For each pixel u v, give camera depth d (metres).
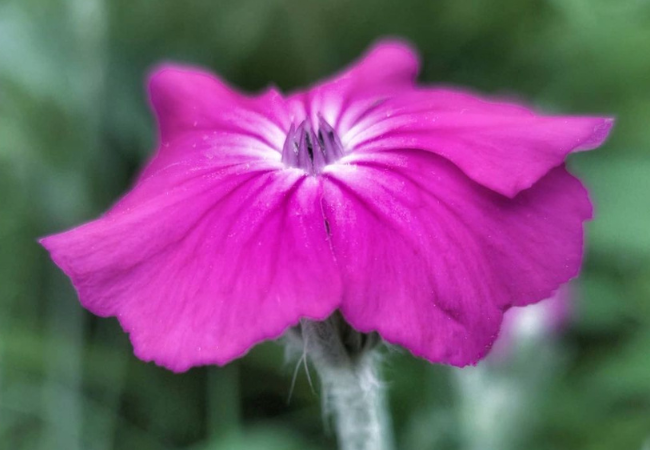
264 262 0.08
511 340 0.11
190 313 0.08
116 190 0.15
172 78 0.10
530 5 0.15
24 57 0.14
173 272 0.08
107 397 0.13
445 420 0.12
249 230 0.08
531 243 0.08
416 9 0.15
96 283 0.08
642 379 0.12
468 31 0.15
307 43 0.15
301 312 0.08
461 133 0.08
